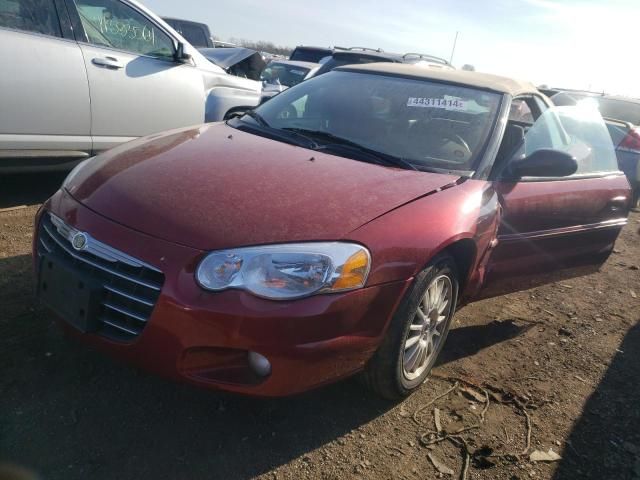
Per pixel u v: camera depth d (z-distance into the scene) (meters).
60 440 2.16
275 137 3.14
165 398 2.50
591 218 3.86
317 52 12.02
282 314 2.04
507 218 3.10
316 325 2.09
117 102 4.70
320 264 2.11
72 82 4.36
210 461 2.19
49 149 4.33
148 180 2.43
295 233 2.15
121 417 2.34
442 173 2.89
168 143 2.92
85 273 2.21
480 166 3.02
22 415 2.25
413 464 2.36
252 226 2.16
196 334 2.03
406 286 2.36
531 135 3.51
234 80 5.97
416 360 2.72
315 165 2.70
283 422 2.48
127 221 2.20
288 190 2.40
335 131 3.23
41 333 2.77
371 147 3.05
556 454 2.55
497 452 2.51
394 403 2.75
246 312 2.02
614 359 3.60
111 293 2.16
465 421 2.70
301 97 3.64
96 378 2.54
